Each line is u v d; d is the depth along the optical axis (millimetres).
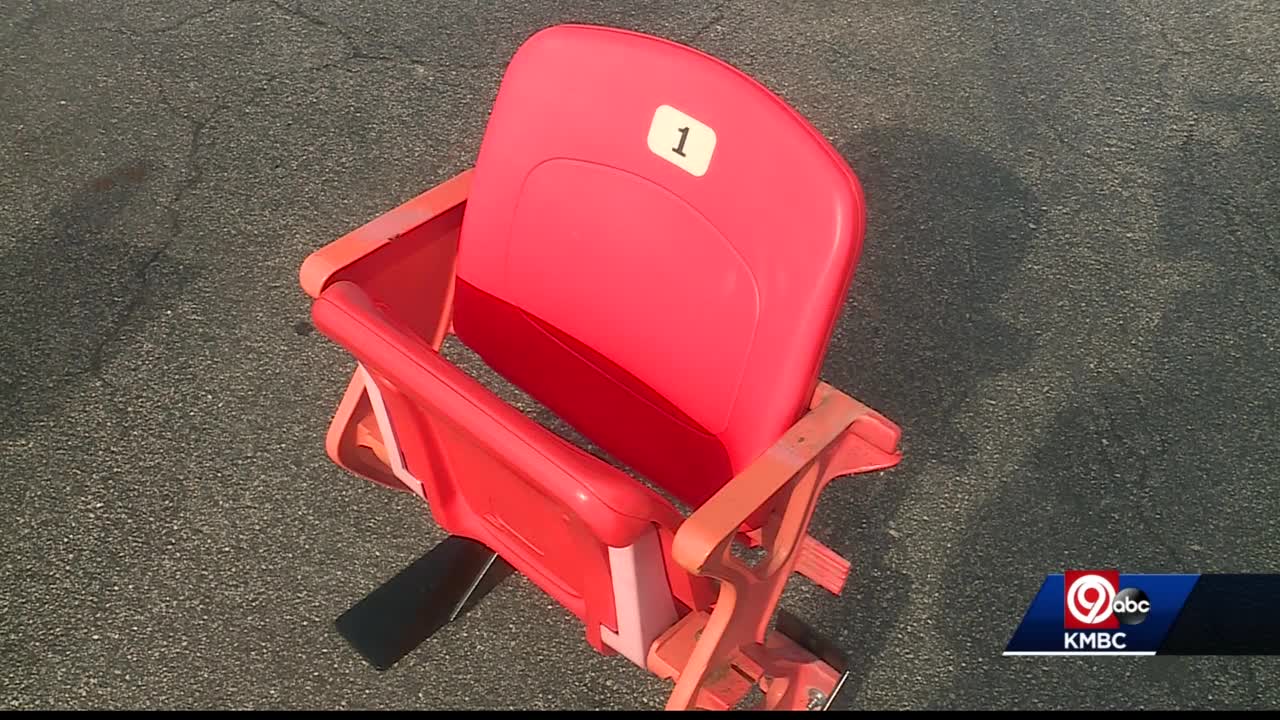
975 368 2881
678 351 1646
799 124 1430
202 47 3732
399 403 1629
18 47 3721
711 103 1476
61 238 3154
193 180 3320
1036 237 3193
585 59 1559
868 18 3863
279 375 2854
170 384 2828
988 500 2627
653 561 1507
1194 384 2855
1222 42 3795
